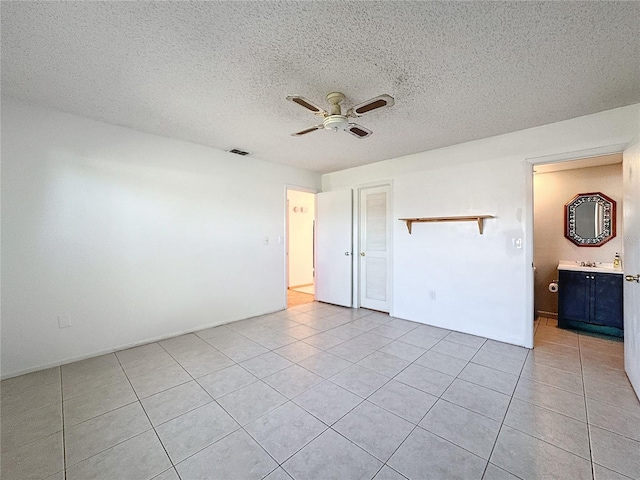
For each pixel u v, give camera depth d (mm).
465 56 1835
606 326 3424
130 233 3133
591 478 1436
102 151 2932
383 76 2076
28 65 1960
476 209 3426
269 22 1548
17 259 2504
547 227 4152
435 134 3217
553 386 2295
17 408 2037
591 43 1691
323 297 5211
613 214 3695
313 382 2381
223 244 3934
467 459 1562
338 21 1538
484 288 3385
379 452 1616
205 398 2156
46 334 2645
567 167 3863
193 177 3613
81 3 1409
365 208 4773
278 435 1761
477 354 2914
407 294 4105
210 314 3805
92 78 2125
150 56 1858
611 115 2607
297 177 4906
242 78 2117
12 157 2469
